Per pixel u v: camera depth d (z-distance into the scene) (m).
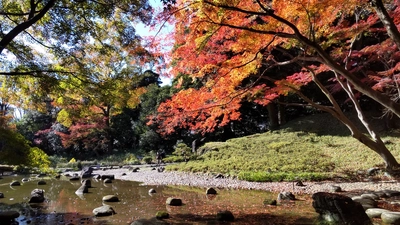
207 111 8.94
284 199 7.33
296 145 14.30
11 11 6.77
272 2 5.79
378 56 10.24
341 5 6.46
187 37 6.09
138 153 23.09
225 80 7.39
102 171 16.44
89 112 8.59
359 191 7.67
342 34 7.70
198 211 6.54
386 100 5.21
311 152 12.87
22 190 10.22
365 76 12.03
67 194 9.30
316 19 6.61
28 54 6.87
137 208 7.03
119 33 7.05
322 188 8.36
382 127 14.66
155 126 22.98
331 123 16.70
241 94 8.39
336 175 9.79
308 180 9.66
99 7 6.75
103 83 7.25
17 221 6.01
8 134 6.65
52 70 6.79
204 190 9.48
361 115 9.39
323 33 7.87
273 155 13.37
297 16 6.57
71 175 15.05
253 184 9.82
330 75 16.00
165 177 12.73
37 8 6.98
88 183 11.09
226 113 9.43
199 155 16.59
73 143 23.16
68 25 6.95
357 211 4.74
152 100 23.62
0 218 5.88
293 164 11.51
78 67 7.13
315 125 16.97
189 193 8.99
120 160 21.27
